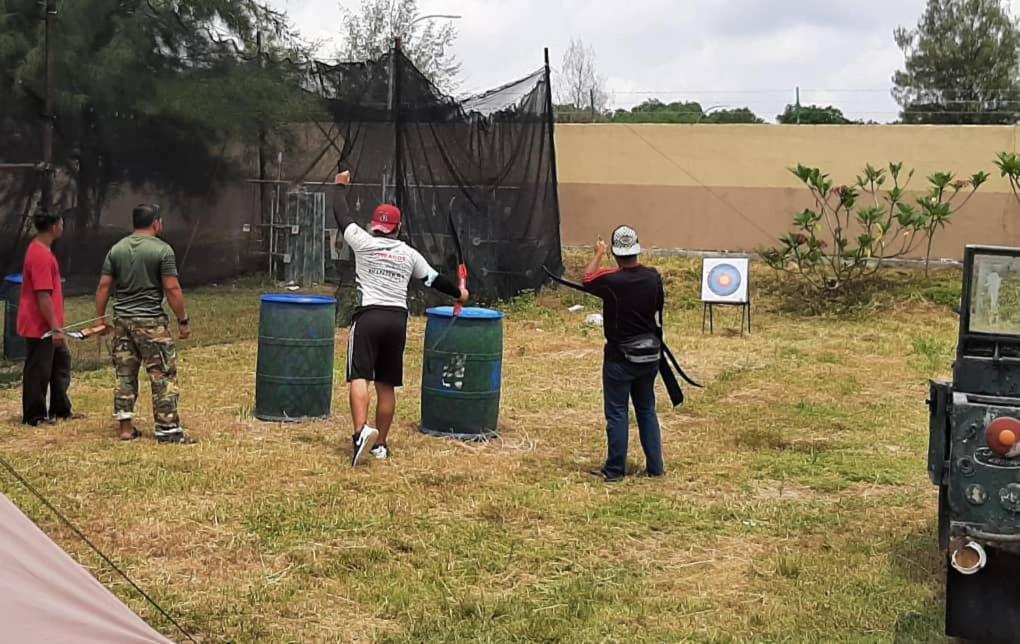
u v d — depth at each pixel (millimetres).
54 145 14398
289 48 19969
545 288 19062
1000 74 33188
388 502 7051
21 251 13422
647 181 21656
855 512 7168
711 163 21281
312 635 5039
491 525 6719
